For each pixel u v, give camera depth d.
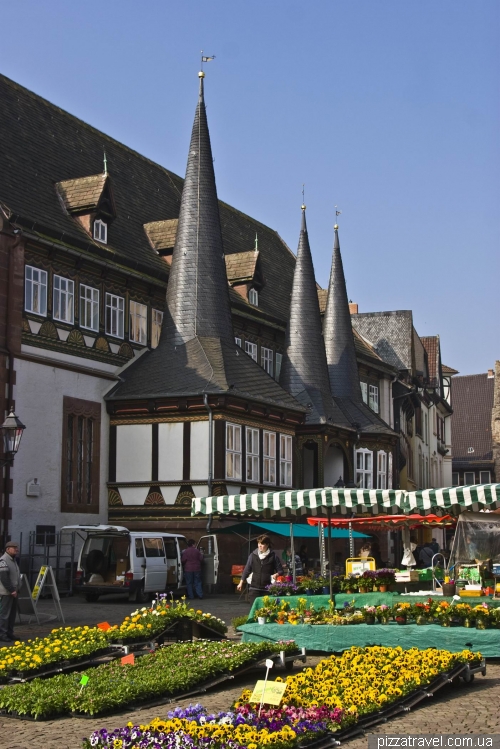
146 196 44.50
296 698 11.51
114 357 37.28
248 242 53.09
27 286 33.12
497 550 25.97
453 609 16.66
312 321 46.59
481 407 96.69
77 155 40.75
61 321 34.59
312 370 45.69
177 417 36.22
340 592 21.33
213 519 35.31
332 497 19.97
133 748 9.43
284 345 47.19
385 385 57.09
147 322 39.44
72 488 34.81
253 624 17.27
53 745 10.95
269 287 51.12
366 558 26.53
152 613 17.81
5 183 33.72
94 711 12.49
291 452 41.22
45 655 15.16
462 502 19.31
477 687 14.14
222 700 13.55
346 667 13.67
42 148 38.25
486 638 16.02
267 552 20.44
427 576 23.75
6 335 31.81
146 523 36.09
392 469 49.53
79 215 36.75
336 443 45.62
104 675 14.03
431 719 11.84
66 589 32.94
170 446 36.19
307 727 10.43
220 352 38.03
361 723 11.20
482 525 26.22
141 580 29.23
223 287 39.75
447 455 83.94
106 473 36.84
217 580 34.47
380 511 21.98
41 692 13.02
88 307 36.06
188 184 40.44
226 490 35.62
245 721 10.24
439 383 79.06
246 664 15.09
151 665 14.76
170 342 38.59
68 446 34.69
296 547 42.34
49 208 35.66
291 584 20.33
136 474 36.47
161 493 36.09
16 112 38.06
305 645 16.84
